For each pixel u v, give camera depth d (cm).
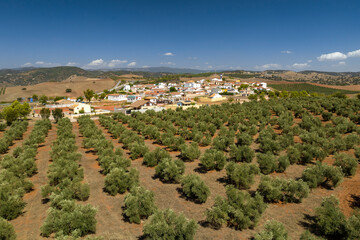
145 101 9925
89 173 3152
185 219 1748
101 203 2347
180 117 6594
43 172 3238
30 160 3128
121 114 7394
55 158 3488
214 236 1789
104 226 1959
